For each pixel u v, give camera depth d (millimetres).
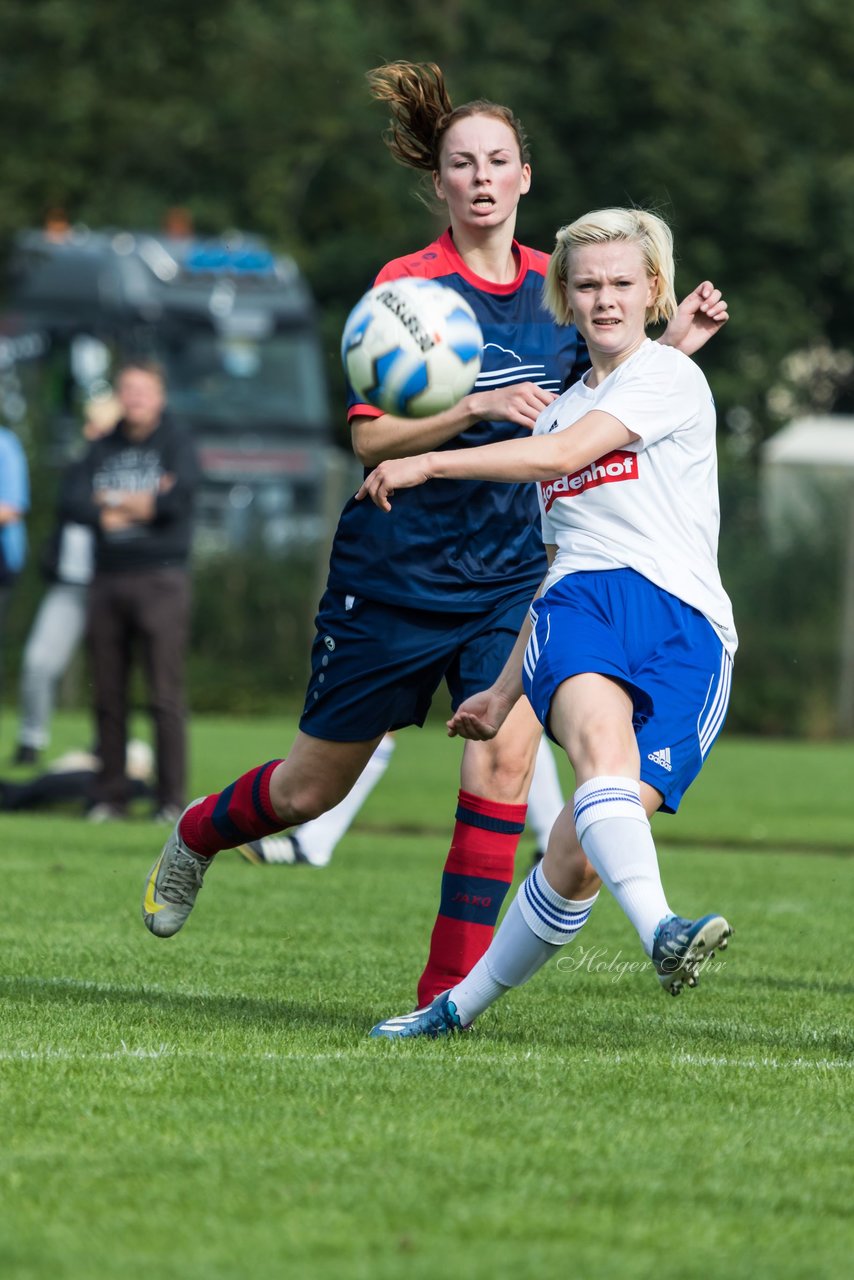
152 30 119188
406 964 22594
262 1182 11984
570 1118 13828
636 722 16125
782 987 21625
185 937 24422
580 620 16250
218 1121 13555
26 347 86875
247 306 90562
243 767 52094
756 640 76312
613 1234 11078
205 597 77812
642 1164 12594
